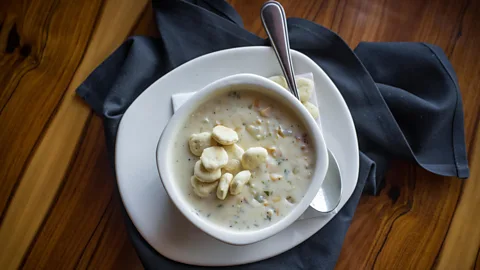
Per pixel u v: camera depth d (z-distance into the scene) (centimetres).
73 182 49
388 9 52
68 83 50
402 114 50
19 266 48
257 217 39
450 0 52
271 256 43
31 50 50
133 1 51
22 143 49
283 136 40
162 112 43
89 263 48
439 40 52
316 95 44
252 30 51
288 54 44
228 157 39
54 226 49
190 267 43
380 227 50
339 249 45
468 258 50
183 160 39
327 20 52
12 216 48
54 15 50
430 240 50
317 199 43
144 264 44
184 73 43
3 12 50
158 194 43
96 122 50
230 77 39
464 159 49
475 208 51
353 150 44
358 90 48
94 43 50
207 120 40
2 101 49
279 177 39
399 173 51
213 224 39
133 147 43
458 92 49
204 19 48
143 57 47
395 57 50
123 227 49
